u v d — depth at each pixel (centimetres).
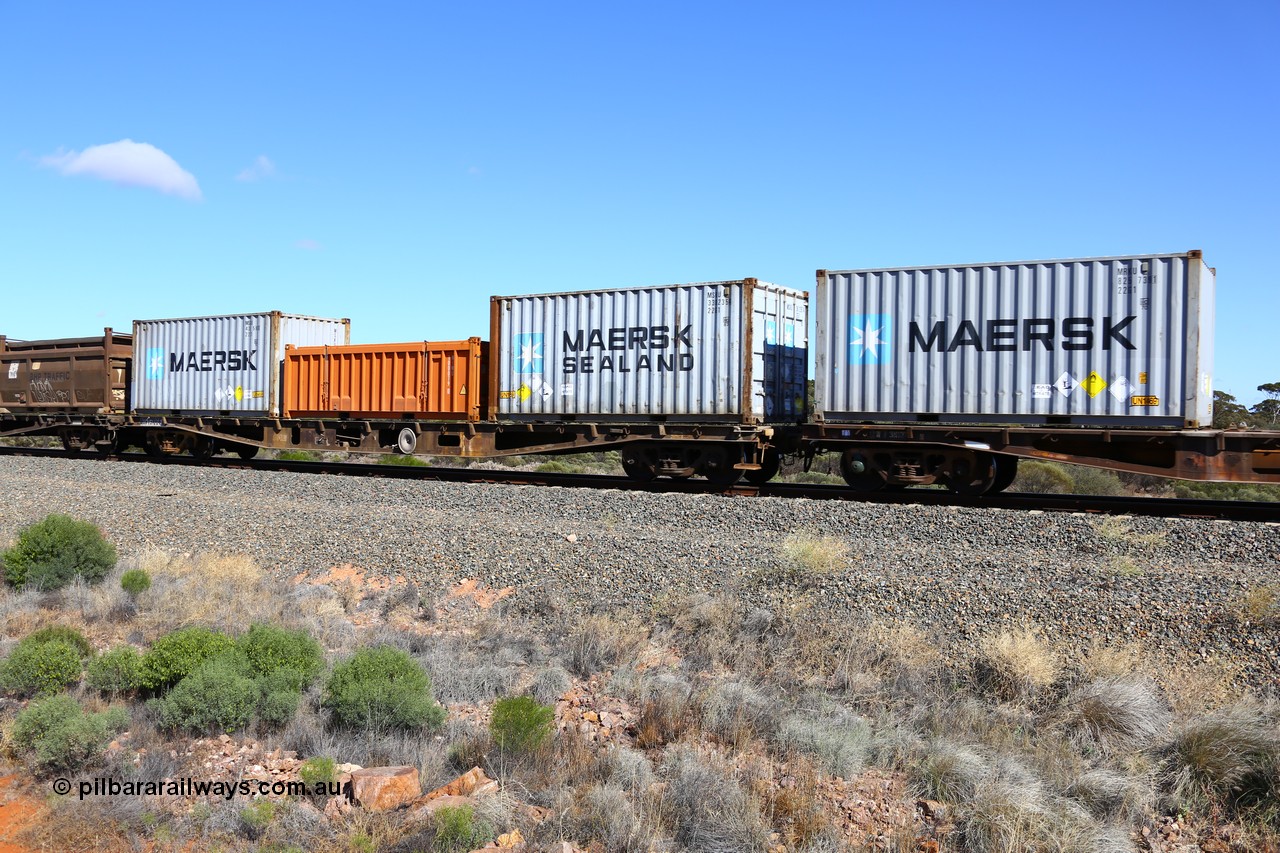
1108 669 728
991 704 726
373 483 1770
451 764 648
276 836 532
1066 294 1409
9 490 1809
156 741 682
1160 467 1376
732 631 892
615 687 791
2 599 1077
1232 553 1037
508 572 1105
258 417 2427
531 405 1959
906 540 1184
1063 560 1032
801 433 1666
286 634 805
